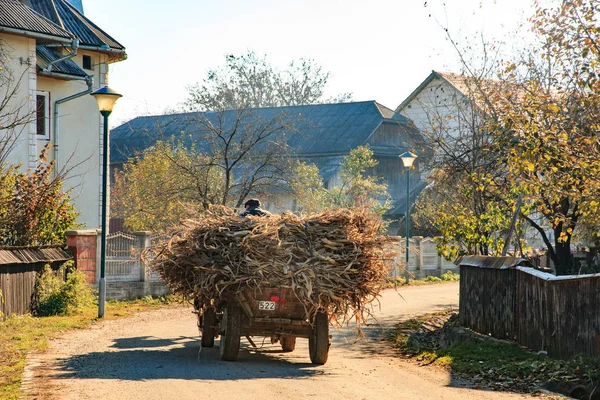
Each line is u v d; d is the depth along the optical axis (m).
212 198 26.81
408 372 11.59
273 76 73.19
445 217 17.73
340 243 11.59
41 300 17.72
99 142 30.28
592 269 22.81
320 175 52.12
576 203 16.69
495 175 17.77
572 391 9.98
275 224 11.55
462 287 16.19
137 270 21.67
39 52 26.89
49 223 20.47
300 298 11.40
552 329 12.09
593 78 13.68
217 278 11.59
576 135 14.24
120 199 40.97
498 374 11.02
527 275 13.12
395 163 57.22
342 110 61.22
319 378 10.53
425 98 44.91
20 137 24.95
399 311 20.95
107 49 30.44
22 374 10.08
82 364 11.03
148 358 11.82
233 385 9.59
